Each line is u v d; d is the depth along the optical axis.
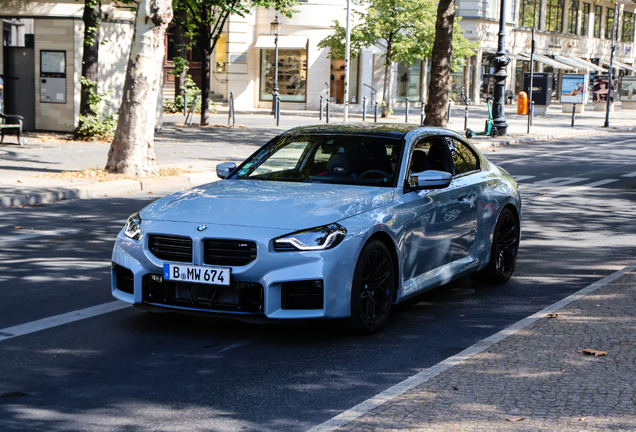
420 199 6.12
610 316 5.71
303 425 4.04
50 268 7.76
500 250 7.40
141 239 5.48
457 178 6.83
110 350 5.28
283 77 40.41
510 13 53.03
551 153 22.39
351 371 4.89
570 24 60.19
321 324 5.93
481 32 50.06
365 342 5.50
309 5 39.41
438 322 6.07
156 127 24.44
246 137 23.47
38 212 11.14
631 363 4.66
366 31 35.34
